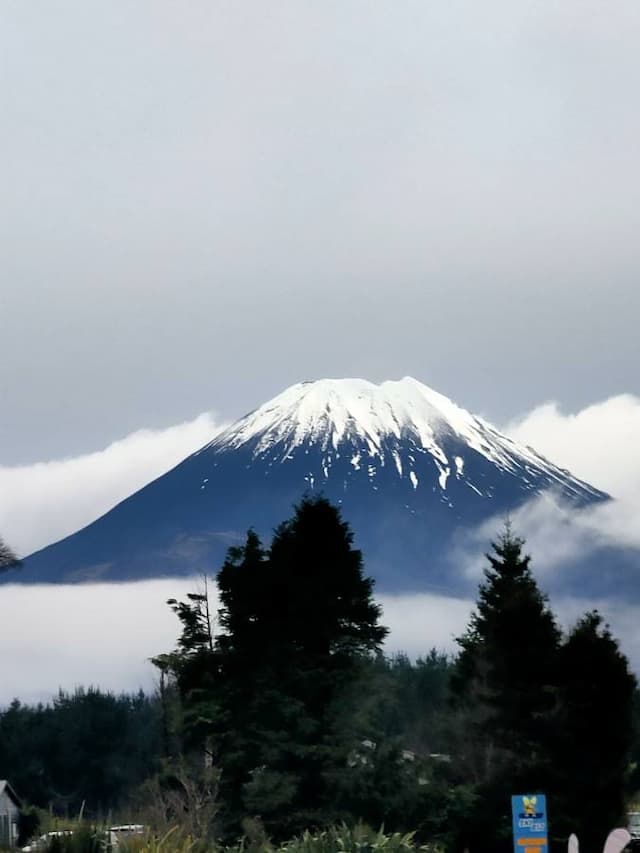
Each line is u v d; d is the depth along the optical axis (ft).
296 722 331.77
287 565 345.92
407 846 248.73
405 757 343.05
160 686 383.04
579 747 352.28
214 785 324.80
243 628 343.05
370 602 353.92
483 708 355.15
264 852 278.67
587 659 357.41
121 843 221.46
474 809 333.83
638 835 349.61
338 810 326.24
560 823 341.41
